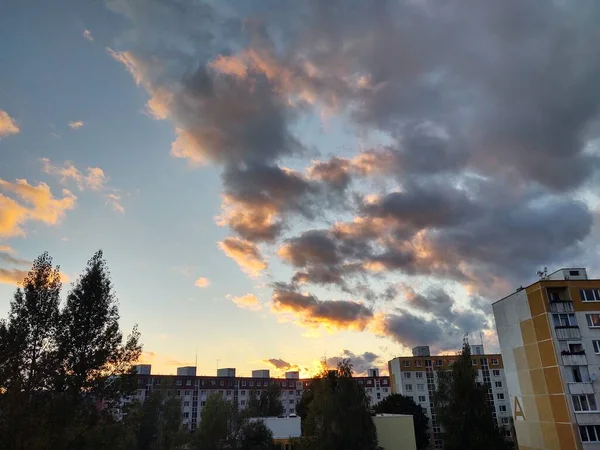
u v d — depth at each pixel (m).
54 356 29.72
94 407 29.75
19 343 28.59
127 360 32.12
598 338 47.84
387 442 61.00
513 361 53.78
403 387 102.81
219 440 65.25
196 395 116.44
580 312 49.06
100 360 30.55
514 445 76.06
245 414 70.19
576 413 44.62
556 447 45.81
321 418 53.84
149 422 70.06
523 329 52.41
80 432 28.81
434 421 99.06
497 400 99.69
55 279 32.53
